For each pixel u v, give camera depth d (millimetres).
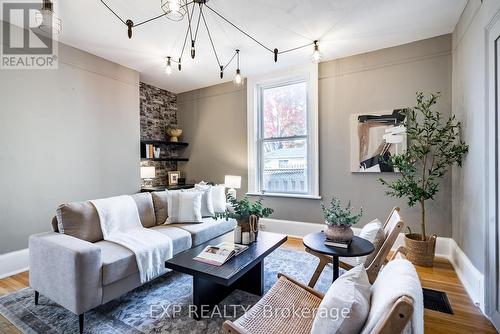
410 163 2930
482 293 2027
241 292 2334
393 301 847
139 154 4152
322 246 1953
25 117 2838
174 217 3189
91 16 2602
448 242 3041
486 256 1949
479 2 2117
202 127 5043
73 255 1753
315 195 3828
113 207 2697
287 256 3168
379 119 3385
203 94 5012
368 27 2869
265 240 2455
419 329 844
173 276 2672
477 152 2193
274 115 4305
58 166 3121
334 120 3709
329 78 3734
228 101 4719
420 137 2951
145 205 3064
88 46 3271
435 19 2717
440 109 3064
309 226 3906
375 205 3455
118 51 3424
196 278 1927
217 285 2154
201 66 3969
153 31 2920
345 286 1107
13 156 2744
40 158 2961
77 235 2332
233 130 4672
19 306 2086
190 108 5188
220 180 4840
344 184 3652
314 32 2969
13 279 2594
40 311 2018
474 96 2258
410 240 2887
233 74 4316
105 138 3652
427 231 3160
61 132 3150
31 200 2881
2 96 2668
